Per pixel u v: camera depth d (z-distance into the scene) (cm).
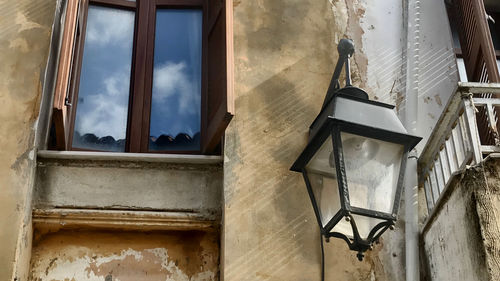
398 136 459
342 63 520
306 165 482
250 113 585
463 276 481
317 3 655
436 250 521
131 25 663
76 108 613
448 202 507
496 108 605
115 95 629
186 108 630
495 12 725
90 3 663
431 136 554
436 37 664
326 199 459
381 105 477
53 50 594
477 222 469
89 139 607
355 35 647
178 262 537
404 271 540
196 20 669
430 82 639
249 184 553
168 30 663
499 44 711
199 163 566
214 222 546
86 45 645
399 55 644
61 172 550
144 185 554
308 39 633
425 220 549
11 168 527
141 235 543
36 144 543
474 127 507
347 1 663
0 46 572
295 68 614
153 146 611
